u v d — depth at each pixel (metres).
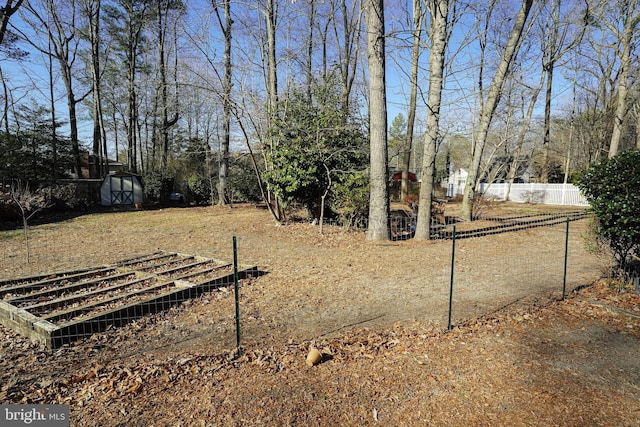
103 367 3.29
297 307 4.88
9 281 5.54
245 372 3.15
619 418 2.58
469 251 8.70
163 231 11.70
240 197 22.69
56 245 9.35
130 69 26.12
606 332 4.04
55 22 22.70
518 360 3.40
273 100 13.59
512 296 5.32
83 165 32.75
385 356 3.46
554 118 30.19
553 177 34.44
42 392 2.88
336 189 11.15
